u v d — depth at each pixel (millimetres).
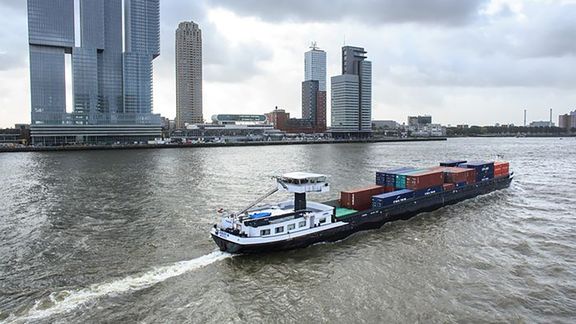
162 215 67375
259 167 143750
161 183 103625
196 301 36156
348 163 156875
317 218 52969
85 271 43188
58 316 33656
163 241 53156
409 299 35875
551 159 172750
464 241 52531
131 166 150250
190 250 49625
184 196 84562
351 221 56531
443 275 41031
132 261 46062
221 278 41219
